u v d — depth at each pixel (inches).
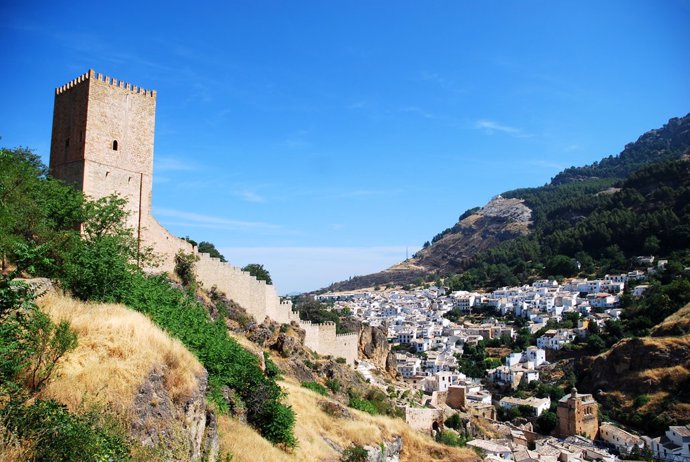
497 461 2480.3
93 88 1955.0
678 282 5408.5
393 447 1748.3
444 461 1841.8
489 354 6127.0
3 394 498.6
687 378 3929.6
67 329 589.6
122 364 607.5
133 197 2069.4
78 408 520.1
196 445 664.4
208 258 2490.2
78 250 1033.5
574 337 5689.0
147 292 1057.5
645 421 3841.0
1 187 1173.7
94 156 1946.4
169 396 643.5
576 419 3720.5
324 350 3479.3
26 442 449.1
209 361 1118.4
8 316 579.5
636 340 4402.1
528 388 4884.4
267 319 2915.8
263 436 1175.0
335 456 1390.3
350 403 2273.6
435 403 3814.0
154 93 2166.6
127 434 532.7
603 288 7347.4
